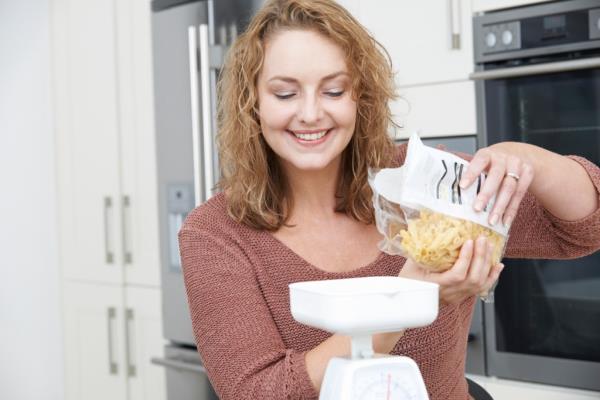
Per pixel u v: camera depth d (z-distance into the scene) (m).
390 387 0.74
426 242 0.82
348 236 1.22
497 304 2.10
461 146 2.12
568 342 1.99
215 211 1.22
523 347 2.07
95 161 2.98
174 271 2.69
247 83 1.12
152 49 2.68
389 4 2.22
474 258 0.83
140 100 2.80
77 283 3.09
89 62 2.97
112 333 2.98
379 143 1.18
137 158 2.83
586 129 1.93
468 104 2.10
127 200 2.88
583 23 1.90
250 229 1.21
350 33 1.05
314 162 1.08
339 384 0.73
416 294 0.72
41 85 3.14
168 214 2.69
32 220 3.21
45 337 3.22
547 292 2.02
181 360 2.65
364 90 1.11
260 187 1.18
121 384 2.96
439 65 2.14
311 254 1.21
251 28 1.09
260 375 0.94
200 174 2.50
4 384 3.32
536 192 1.04
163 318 2.74
